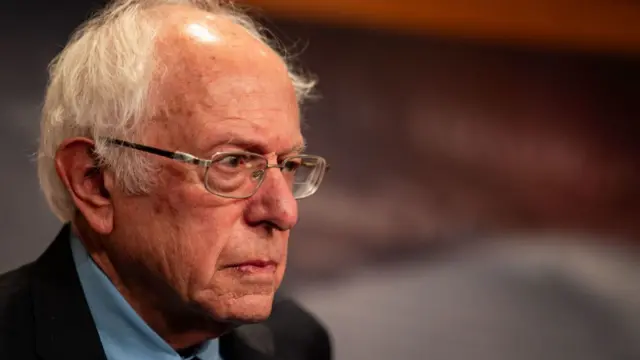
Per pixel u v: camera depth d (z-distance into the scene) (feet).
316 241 8.88
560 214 9.80
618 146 9.95
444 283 9.40
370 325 9.14
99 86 4.32
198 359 4.97
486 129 9.46
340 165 8.91
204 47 4.29
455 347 9.50
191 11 4.60
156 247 4.30
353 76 8.89
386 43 9.00
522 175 9.64
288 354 5.90
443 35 9.21
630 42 9.83
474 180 9.46
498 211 9.57
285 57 5.69
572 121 9.78
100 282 4.66
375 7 8.91
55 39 7.63
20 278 4.95
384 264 9.15
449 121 9.31
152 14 4.53
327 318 8.98
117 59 4.32
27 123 7.55
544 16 9.53
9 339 4.49
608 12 9.75
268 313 4.42
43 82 7.59
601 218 9.96
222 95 4.20
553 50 9.64
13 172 7.52
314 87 8.75
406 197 9.20
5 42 7.43
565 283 9.86
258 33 5.42
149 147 4.21
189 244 4.22
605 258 9.96
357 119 8.94
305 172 5.04
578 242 9.88
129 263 4.48
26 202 7.60
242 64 4.31
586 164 9.86
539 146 9.68
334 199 8.92
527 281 9.73
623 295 10.03
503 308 9.61
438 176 9.31
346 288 9.02
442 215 9.36
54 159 4.52
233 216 4.26
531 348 9.79
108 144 4.28
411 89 9.14
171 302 4.49
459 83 9.32
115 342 4.67
